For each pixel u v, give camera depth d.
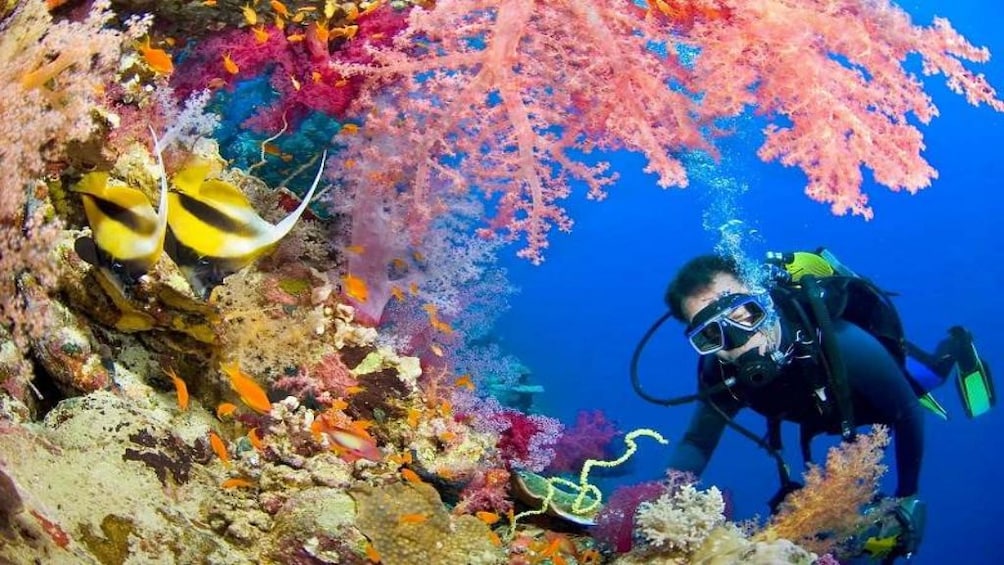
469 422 1.76
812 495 1.64
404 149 1.65
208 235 1.25
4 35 1.40
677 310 1.93
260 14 1.72
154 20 1.67
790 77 1.60
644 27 1.61
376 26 1.77
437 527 1.45
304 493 1.41
